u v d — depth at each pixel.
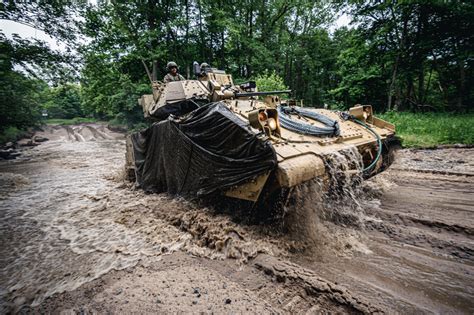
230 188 4.03
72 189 8.34
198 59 26.53
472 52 16.45
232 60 27.09
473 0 15.35
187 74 24.58
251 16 26.52
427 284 2.77
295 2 24.86
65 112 55.84
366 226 4.20
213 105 4.46
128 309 2.55
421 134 12.58
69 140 27.73
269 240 3.62
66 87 14.47
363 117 5.84
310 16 28.44
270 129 3.84
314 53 31.89
